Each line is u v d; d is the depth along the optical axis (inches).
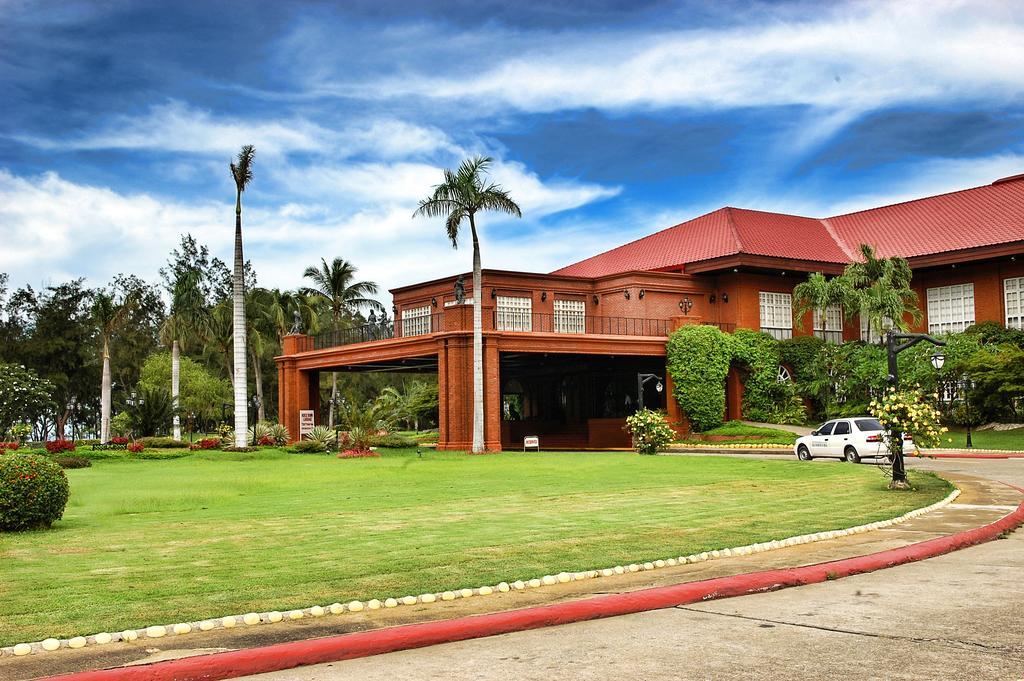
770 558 404.2
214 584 339.9
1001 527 503.5
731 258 1784.0
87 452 1298.0
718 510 583.5
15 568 377.7
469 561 388.5
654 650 252.5
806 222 2155.5
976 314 1812.3
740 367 1795.0
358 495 715.4
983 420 1581.0
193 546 440.1
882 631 268.4
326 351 1792.6
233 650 252.1
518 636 277.4
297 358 1883.6
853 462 1147.3
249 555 408.8
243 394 1434.5
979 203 1919.3
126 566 381.4
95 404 3063.5
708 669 230.5
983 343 1691.7
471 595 328.5
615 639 267.9
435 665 244.1
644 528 494.0
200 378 2630.4
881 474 880.3
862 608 302.5
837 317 1982.0
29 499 502.6
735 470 948.6
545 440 1952.5
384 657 256.1
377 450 1473.9
